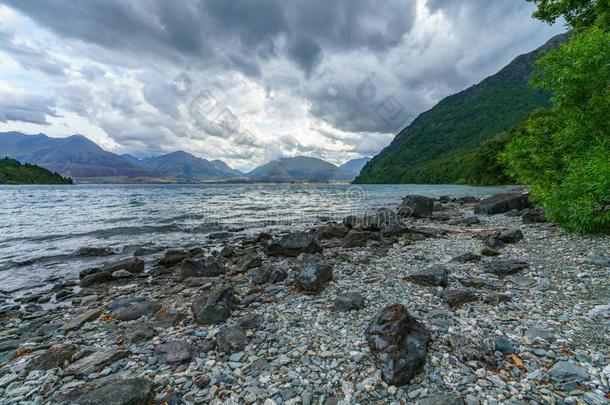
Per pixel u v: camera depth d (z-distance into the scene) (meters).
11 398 4.93
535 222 18.81
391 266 11.61
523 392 4.32
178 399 4.61
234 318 7.63
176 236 22.53
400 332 5.41
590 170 10.88
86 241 20.86
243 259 13.66
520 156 15.79
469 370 4.88
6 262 15.73
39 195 72.81
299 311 7.75
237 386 4.87
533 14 20.11
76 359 6.15
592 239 11.84
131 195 72.75
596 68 11.65
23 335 7.88
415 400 4.32
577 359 4.93
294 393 4.61
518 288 8.29
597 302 6.92
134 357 5.95
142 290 11.30
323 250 15.73
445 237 17.27
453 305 7.39
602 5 15.95
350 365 5.21
